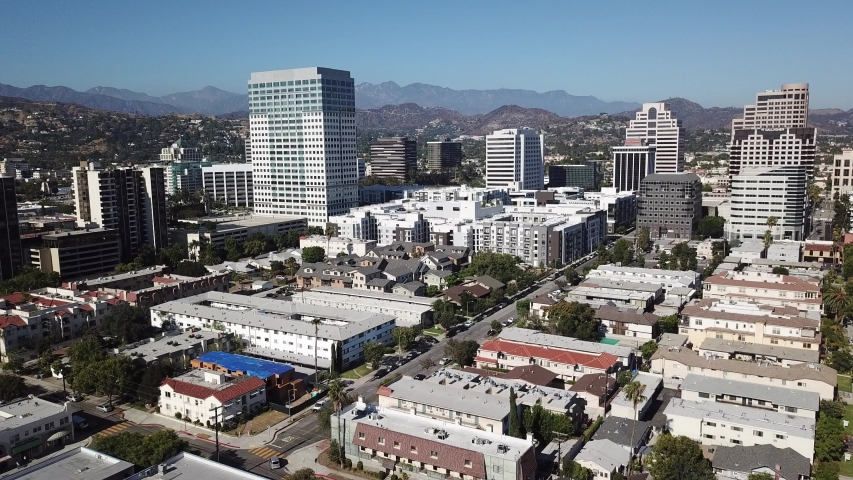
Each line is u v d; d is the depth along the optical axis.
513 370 190.50
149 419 175.50
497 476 128.12
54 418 158.38
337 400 155.12
